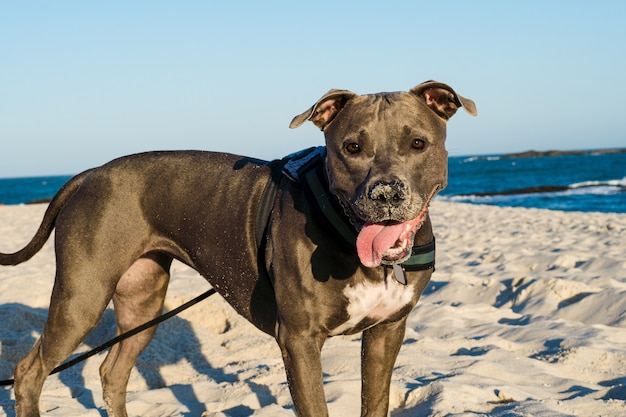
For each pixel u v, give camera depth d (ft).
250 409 5.71
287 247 4.48
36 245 5.54
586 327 7.14
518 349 6.84
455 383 5.68
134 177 5.26
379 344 4.73
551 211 22.08
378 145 4.31
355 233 4.35
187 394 6.02
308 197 4.49
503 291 8.86
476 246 13.19
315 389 4.46
